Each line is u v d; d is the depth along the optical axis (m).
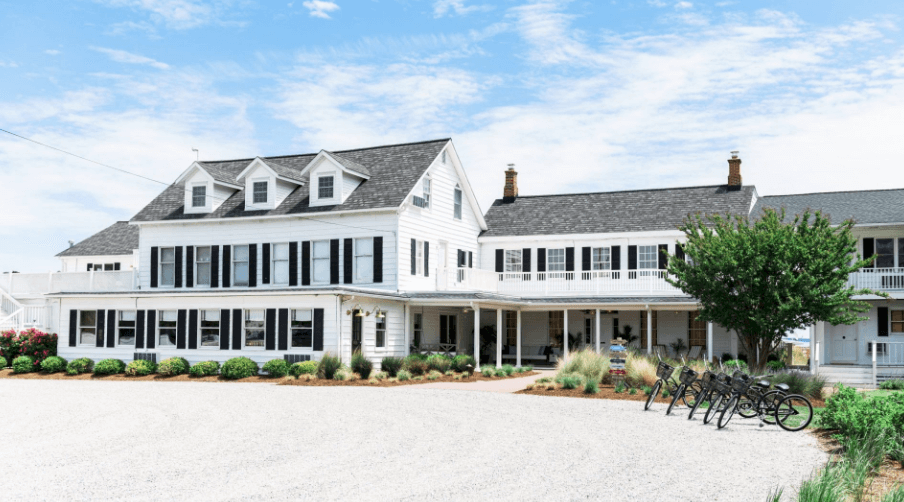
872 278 30.48
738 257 23.27
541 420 16.48
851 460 10.84
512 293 37.47
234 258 35.66
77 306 33.47
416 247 33.94
